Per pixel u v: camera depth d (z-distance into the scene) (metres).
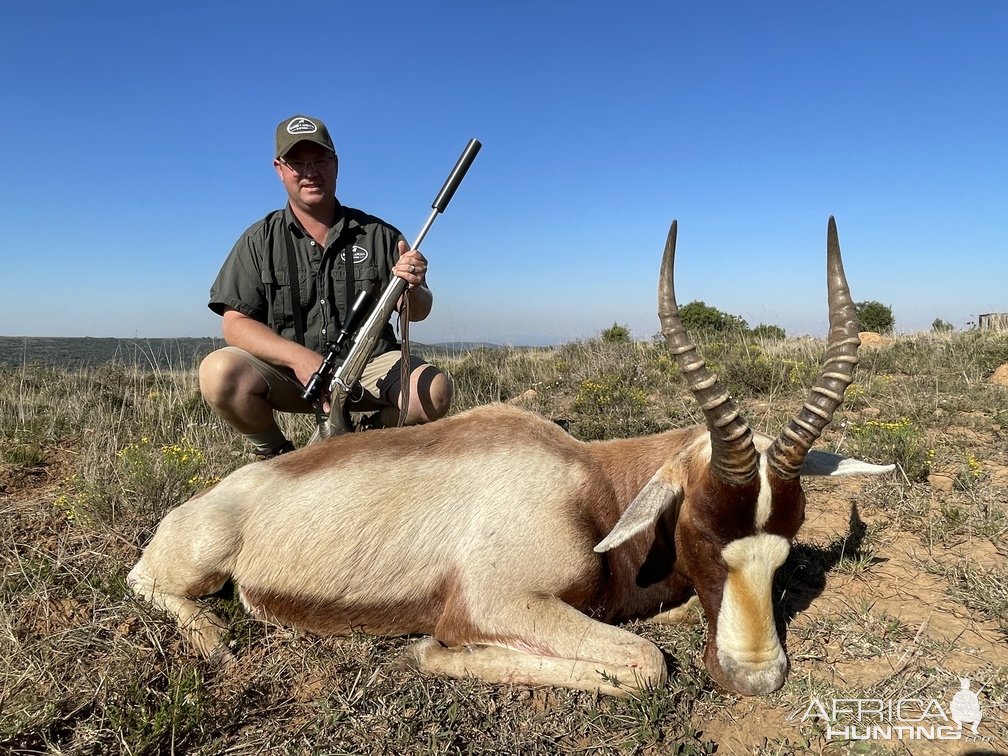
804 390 3.69
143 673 1.30
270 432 2.16
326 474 1.54
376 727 1.19
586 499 1.45
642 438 1.55
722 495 1.21
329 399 1.89
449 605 1.42
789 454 1.16
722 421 1.15
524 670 1.29
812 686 1.26
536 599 1.36
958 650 1.37
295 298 2.04
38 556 1.73
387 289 1.85
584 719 1.19
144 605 1.50
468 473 1.49
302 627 1.51
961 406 3.20
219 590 1.56
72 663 1.33
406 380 1.92
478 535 1.42
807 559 1.74
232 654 1.40
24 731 1.14
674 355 1.18
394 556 1.46
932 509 2.03
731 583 1.23
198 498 1.59
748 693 1.20
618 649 1.27
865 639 1.40
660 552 1.42
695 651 1.38
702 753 1.12
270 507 1.53
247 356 2.00
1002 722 1.17
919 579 1.66
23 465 2.46
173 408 3.24
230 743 1.16
